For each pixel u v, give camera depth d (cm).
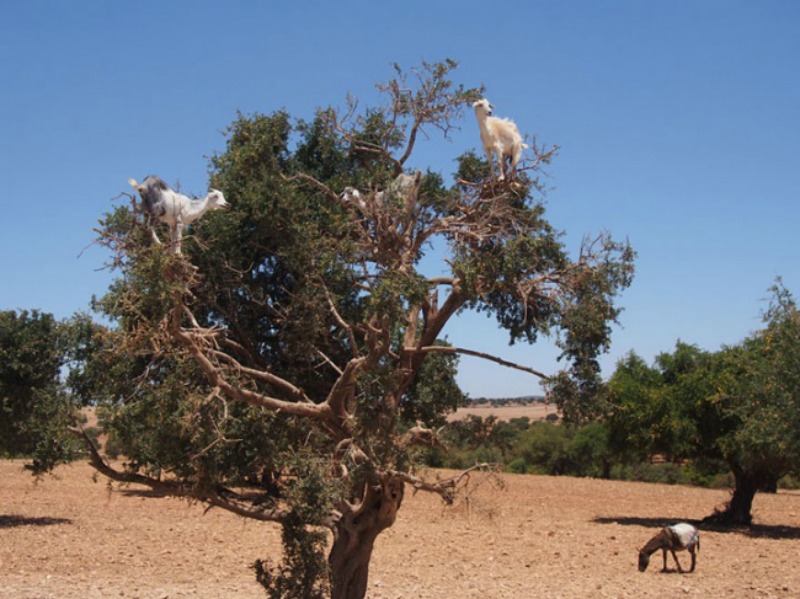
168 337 1178
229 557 2398
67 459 1575
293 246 1330
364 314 1316
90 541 2617
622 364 3638
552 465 7094
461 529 3150
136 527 2973
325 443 1395
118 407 1292
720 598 1892
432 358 1781
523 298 1352
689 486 6000
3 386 2523
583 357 1460
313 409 1321
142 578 2061
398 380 1341
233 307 1439
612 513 3862
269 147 1412
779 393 2788
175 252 1133
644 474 6906
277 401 1292
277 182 1348
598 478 6912
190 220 1152
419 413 1800
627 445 3606
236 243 1385
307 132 1512
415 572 2227
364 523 1389
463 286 1230
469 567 2322
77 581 1994
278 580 1306
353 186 1447
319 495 1234
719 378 3266
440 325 1493
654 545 2266
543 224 1416
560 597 1891
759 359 3056
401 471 1272
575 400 1455
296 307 1384
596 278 1407
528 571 2272
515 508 3944
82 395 1517
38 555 2336
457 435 1483
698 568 2344
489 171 1506
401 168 1473
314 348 1422
